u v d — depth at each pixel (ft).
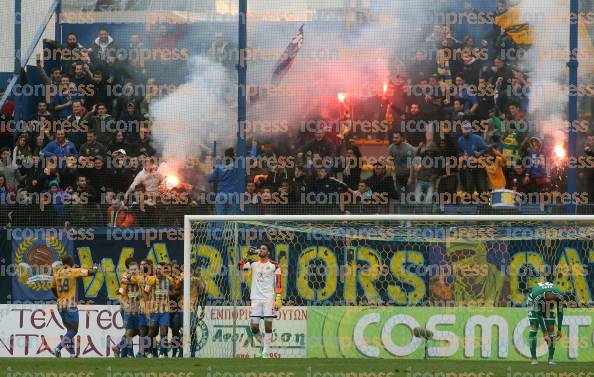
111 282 164.55
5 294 166.20
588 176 175.01
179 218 173.88
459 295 158.92
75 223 171.53
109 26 186.29
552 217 153.99
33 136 179.73
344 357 156.04
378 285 160.66
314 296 161.07
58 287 158.10
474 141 175.01
